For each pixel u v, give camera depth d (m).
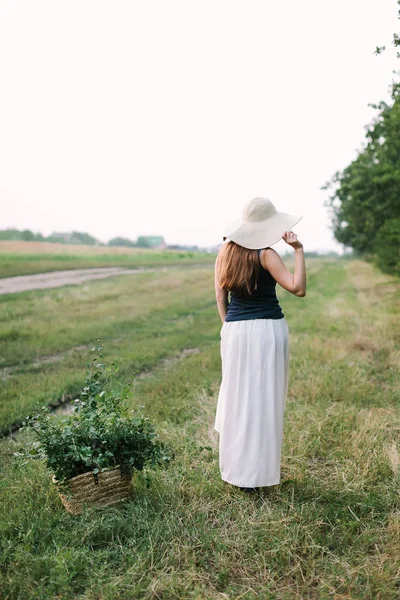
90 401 3.15
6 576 2.41
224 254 3.17
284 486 3.33
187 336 9.52
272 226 3.11
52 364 7.18
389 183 14.02
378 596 2.29
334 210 30.58
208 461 3.78
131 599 2.33
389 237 15.82
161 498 3.09
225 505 3.12
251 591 2.35
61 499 2.98
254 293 3.12
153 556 2.60
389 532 2.82
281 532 2.77
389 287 19.89
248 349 3.08
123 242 164.12
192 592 2.33
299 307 14.42
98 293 18.16
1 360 7.36
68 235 148.12
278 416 3.16
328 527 2.91
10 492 3.22
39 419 3.02
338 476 3.44
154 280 25.62
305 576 2.49
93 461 2.79
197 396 5.40
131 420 3.07
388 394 5.38
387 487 3.29
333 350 7.48
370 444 3.94
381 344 7.95
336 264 62.12
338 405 5.04
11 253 51.22
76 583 2.42
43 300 15.48
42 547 2.65
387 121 11.41
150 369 7.09
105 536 2.75
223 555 2.62
